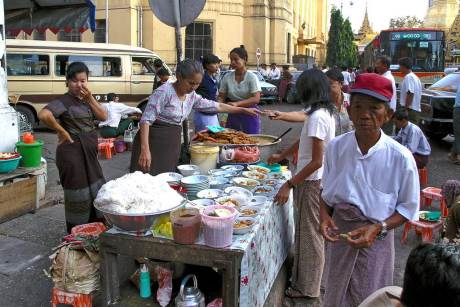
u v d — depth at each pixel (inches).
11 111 214.4
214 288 113.2
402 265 162.6
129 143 354.6
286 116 140.5
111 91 480.4
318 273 131.5
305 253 130.5
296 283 134.6
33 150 204.1
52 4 336.2
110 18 877.2
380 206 84.5
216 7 935.7
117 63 483.2
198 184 122.1
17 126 218.4
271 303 124.1
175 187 124.8
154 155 148.4
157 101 143.3
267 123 518.0
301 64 1160.2
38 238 176.2
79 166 149.7
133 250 99.3
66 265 111.8
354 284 88.5
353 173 86.4
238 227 100.0
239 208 113.1
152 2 177.5
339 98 152.9
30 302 132.0
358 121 82.1
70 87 149.0
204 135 164.1
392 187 84.3
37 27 350.6
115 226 101.5
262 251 109.7
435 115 368.2
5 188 189.0
